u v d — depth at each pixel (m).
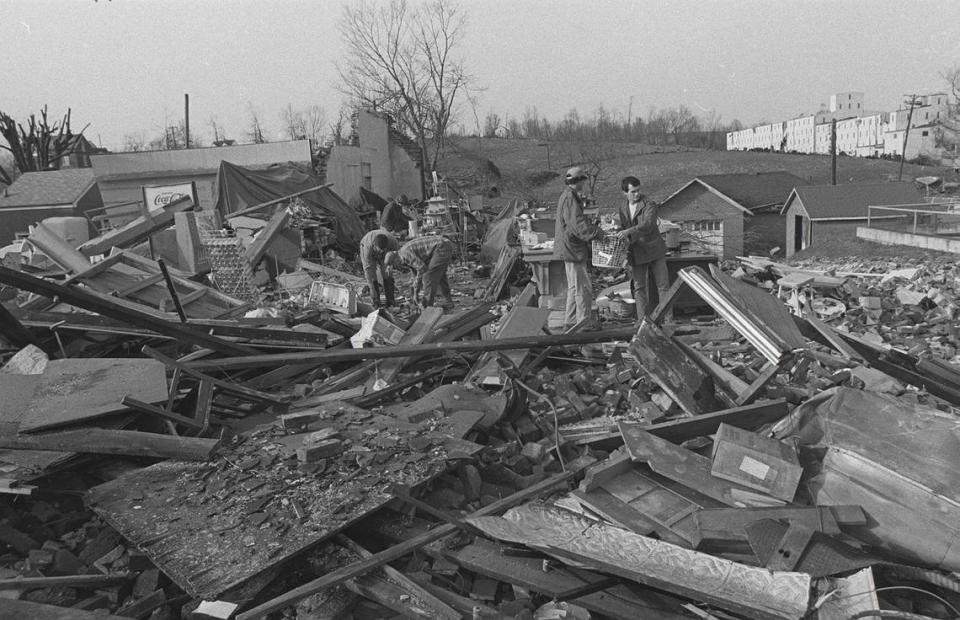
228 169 21.28
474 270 17.19
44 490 3.86
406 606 2.97
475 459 4.22
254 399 5.19
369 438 4.34
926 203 31.56
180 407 4.99
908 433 3.49
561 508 3.73
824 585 2.86
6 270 5.17
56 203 29.64
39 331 6.14
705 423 4.30
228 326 6.45
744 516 3.32
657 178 56.06
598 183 53.06
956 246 22.38
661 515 3.53
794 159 67.69
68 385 4.59
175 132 57.66
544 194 49.31
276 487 3.71
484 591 3.28
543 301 9.77
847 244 28.59
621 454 4.16
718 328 8.01
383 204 30.83
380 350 5.78
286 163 24.75
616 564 3.01
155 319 5.82
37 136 45.50
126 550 3.45
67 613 2.78
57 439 4.06
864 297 9.52
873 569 3.00
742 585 2.86
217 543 3.23
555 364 6.75
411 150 39.22
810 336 5.52
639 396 5.49
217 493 3.66
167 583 3.25
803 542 3.07
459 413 4.89
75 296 5.46
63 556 3.36
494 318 7.49
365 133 33.84
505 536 3.37
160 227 9.70
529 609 3.07
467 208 24.28
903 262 21.12
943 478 3.21
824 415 3.82
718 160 64.62
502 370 5.69
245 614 2.78
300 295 12.18
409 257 10.01
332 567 3.24
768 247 36.59
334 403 5.17
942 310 9.44
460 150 55.53
